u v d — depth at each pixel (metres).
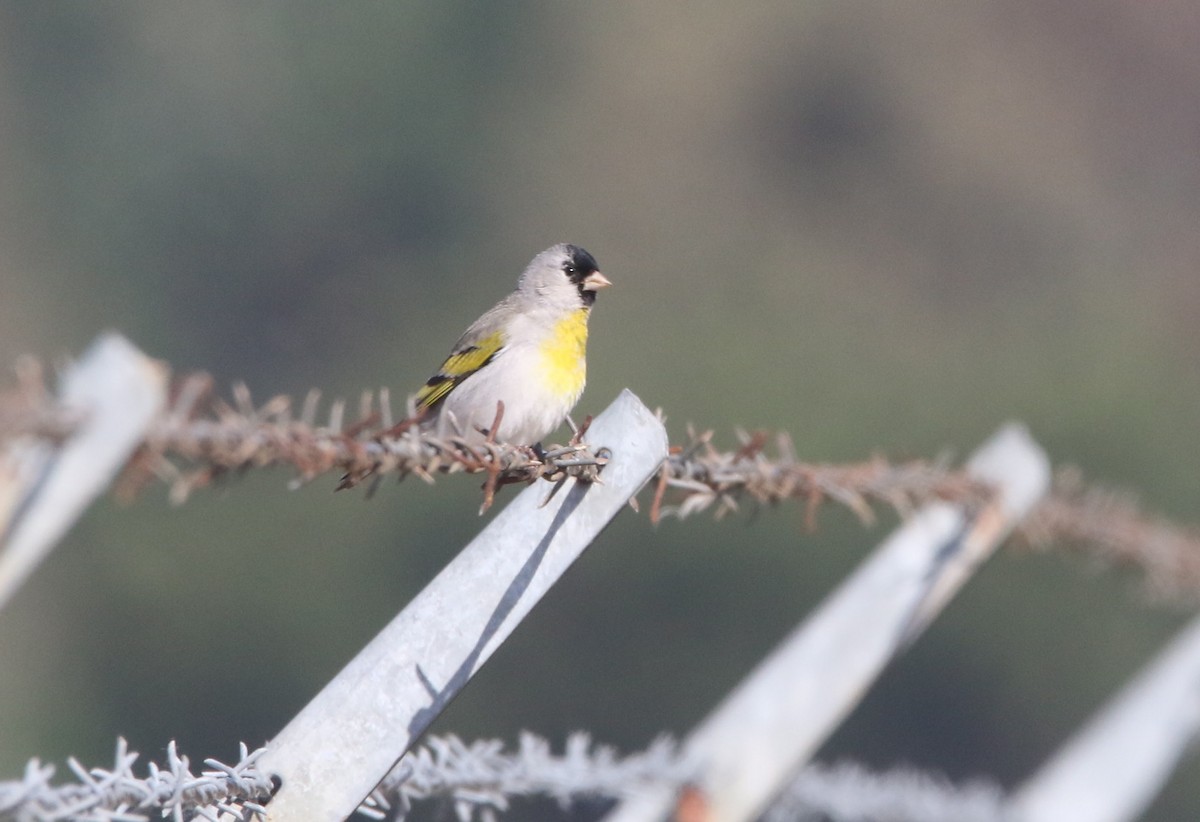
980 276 41.12
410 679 3.74
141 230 34.38
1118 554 7.29
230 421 3.77
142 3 35.31
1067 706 27.39
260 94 35.91
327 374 34.75
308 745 3.66
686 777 5.36
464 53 38.84
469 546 3.84
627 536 27.33
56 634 26.27
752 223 40.84
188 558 27.08
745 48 43.31
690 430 4.71
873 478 5.46
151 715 26.36
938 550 5.84
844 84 43.03
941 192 42.28
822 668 5.62
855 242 41.59
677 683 27.11
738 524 27.64
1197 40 44.19
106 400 3.81
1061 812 7.75
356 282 35.94
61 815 3.10
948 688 27.28
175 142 35.16
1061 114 43.50
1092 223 41.97
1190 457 34.88
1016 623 27.47
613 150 40.59
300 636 27.25
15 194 33.59
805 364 36.41
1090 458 34.38
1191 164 43.06
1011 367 36.69
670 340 36.78
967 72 43.97
